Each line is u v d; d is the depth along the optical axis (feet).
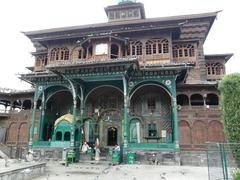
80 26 127.34
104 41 100.01
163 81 85.61
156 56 103.81
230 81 45.65
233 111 44.04
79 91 95.76
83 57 112.78
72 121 86.74
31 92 117.08
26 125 113.91
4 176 34.99
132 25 120.78
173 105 82.53
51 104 108.99
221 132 92.43
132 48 108.47
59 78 94.79
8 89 123.85
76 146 84.99
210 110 95.86
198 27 120.37
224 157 34.24
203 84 98.17
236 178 32.35
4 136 115.65
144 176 48.08
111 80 86.53
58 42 120.26
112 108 101.81
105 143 98.78
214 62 123.13
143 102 101.09
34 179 43.21
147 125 97.86
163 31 106.01
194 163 77.51
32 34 134.92
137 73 87.30
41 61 130.21
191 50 114.21
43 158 85.81
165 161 76.28
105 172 54.49
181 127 95.91
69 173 52.70
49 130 104.58
